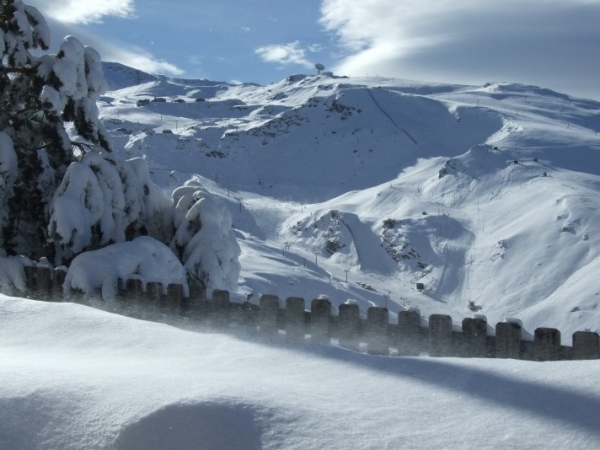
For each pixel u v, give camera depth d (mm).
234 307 7867
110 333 6254
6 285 10633
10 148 12539
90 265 9633
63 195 11750
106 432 3924
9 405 4242
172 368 5059
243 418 3867
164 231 13719
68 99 13148
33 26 13289
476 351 6109
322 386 4559
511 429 3727
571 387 4141
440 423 3865
